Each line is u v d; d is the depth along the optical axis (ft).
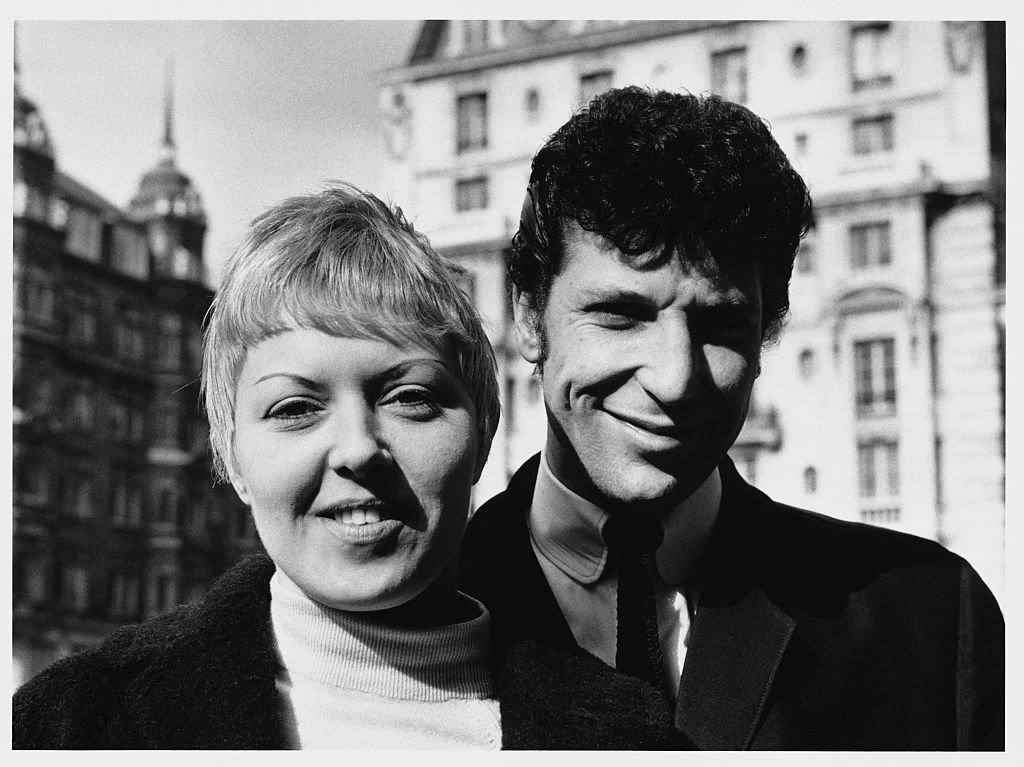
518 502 4.38
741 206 3.59
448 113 18.65
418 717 3.01
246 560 3.24
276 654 3.04
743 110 3.88
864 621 4.18
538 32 19.06
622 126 3.67
